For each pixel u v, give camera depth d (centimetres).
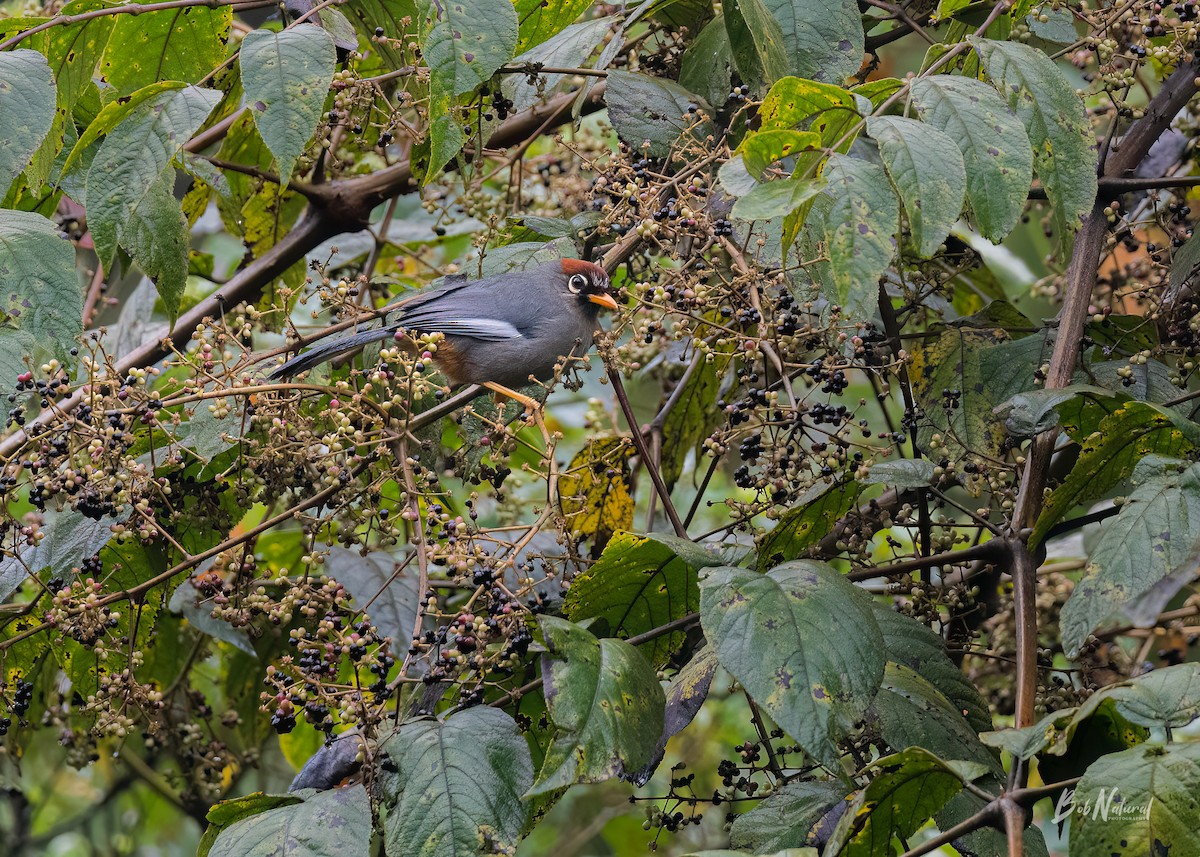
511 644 666
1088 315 938
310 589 759
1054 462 942
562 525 782
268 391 802
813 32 888
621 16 995
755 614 616
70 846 1614
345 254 1242
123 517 843
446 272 1144
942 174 632
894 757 582
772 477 812
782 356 865
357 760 640
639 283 970
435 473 920
